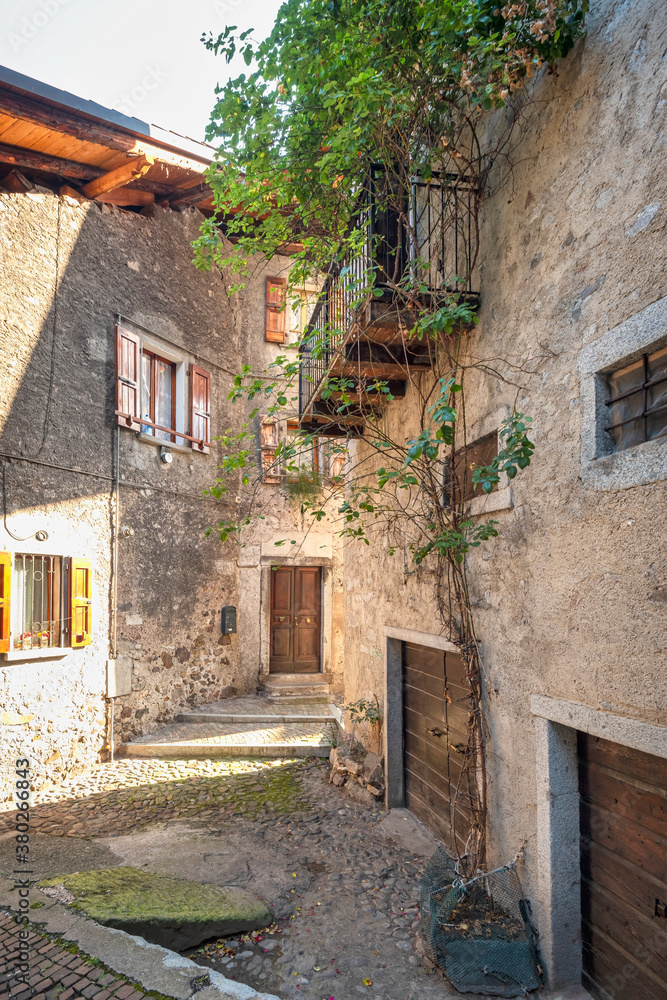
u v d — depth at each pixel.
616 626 2.33
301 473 8.92
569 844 2.74
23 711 5.50
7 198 5.62
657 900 2.26
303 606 9.70
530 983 2.71
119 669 6.68
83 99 5.38
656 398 2.28
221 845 4.43
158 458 7.52
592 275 2.54
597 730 2.42
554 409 2.78
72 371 6.21
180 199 7.66
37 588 5.78
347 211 4.33
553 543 2.76
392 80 3.23
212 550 8.49
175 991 2.59
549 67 2.79
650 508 2.17
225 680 8.67
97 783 5.76
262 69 3.61
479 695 3.40
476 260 3.60
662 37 2.17
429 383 4.34
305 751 6.61
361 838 4.59
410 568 4.62
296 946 3.26
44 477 5.82
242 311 9.40
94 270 6.55
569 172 2.71
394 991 2.88
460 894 3.09
